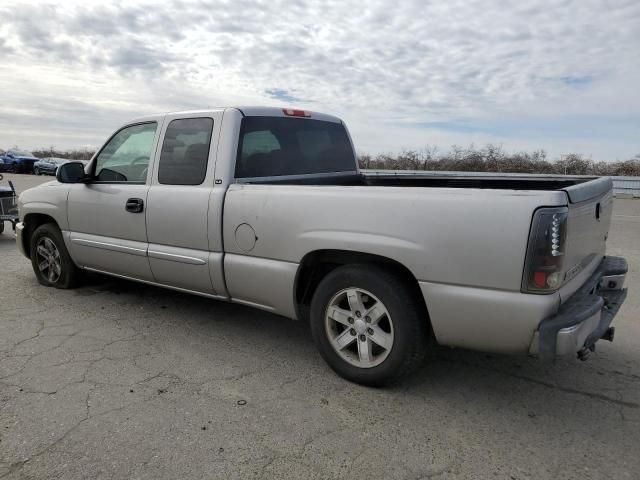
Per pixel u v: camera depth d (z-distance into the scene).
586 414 3.04
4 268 6.68
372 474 2.46
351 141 5.26
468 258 2.78
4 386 3.28
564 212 2.61
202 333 4.30
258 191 3.62
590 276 3.35
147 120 4.50
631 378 3.52
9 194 9.19
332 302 3.39
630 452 2.66
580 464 2.55
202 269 3.95
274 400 3.16
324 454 2.62
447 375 3.54
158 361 3.72
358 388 3.34
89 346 3.98
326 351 3.48
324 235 3.26
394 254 2.99
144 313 4.78
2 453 2.58
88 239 4.89
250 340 4.17
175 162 4.19
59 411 2.98
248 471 2.47
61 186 5.16
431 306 2.93
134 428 2.82
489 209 2.72
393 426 2.89
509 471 2.50
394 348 3.12
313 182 4.59
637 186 21.06
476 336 2.87
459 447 2.69
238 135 3.96
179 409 3.03
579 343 2.68
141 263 4.43
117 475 2.42
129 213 4.43
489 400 3.20
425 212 2.90
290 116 4.48
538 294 2.65
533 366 3.70
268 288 3.62
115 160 4.73
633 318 4.78
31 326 4.40
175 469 2.47
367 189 3.14
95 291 5.47
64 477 2.40
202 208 3.89
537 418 3.00
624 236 10.03
